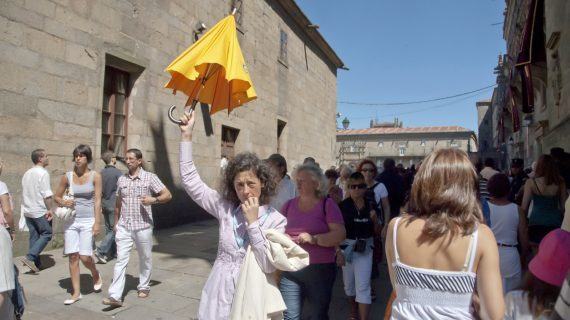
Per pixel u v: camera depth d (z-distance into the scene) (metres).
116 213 4.98
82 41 7.71
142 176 4.89
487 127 53.00
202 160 11.59
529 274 1.73
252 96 3.64
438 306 1.74
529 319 1.65
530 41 10.24
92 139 7.89
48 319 4.26
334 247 3.56
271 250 2.30
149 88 9.53
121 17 8.65
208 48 3.48
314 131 21.66
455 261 1.74
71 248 4.75
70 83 7.46
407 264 1.84
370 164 5.69
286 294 3.38
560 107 8.90
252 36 14.53
